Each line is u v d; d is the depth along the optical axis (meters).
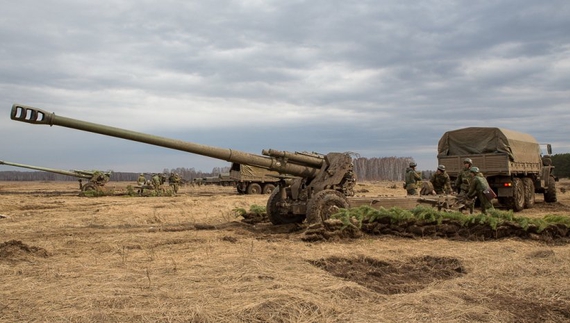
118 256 6.45
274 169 9.78
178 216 12.79
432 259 6.49
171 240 7.95
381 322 3.84
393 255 6.66
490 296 4.65
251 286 4.71
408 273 5.70
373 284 5.10
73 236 8.56
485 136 15.23
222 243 7.64
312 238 7.78
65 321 3.71
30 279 5.04
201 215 13.12
